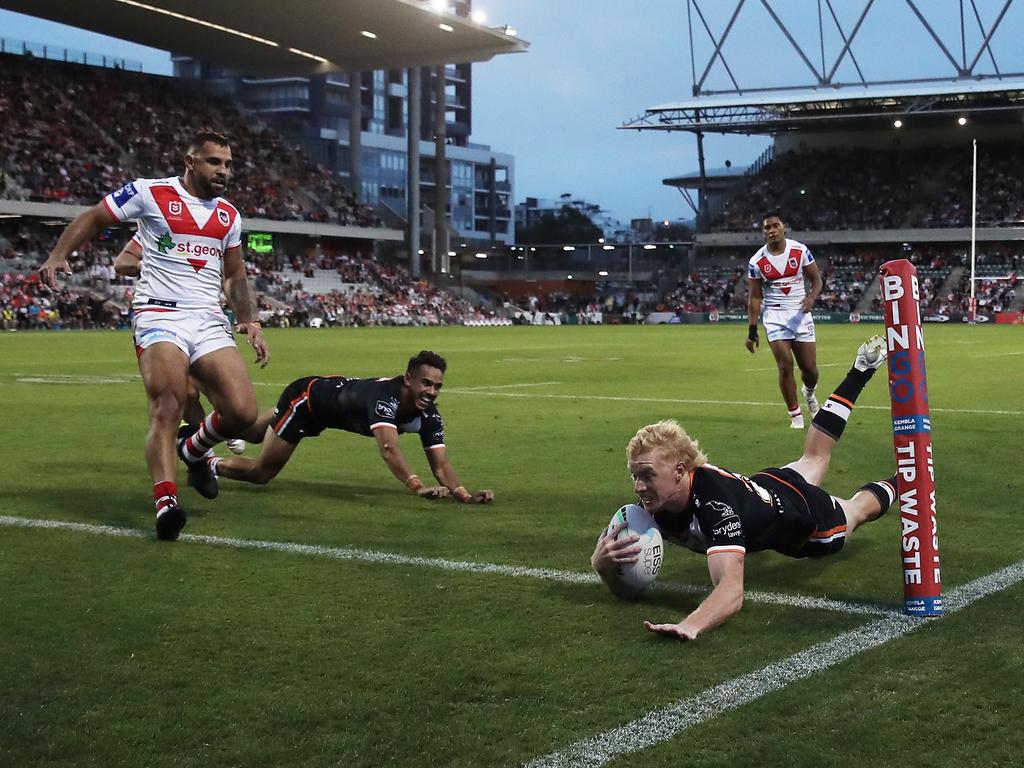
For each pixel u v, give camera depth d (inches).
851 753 113.8
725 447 358.0
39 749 116.1
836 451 347.6
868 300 2436.0
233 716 125.3
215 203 240.4
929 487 162.2
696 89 2337.6
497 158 4318.4
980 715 123.8
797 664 141.3
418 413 261.7
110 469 314.7
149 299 235.1
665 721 122.7
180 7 1980.8
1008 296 2333.9
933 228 2406.5
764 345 1258.6
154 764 112.5
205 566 197.2
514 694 131.9
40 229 2038.6
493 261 3361.2
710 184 3309.5
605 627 159.3
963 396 548.4
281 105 3447.3
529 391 597.0
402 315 2388.0
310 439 385.1
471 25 2148.1
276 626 160.1
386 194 3641.7
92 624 160.9
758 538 165.2
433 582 185.5
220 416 244.5
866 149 2635.3
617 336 1576.0
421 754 114.6
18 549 210.7
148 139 2191.2
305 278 2333.9
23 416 458.0
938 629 156.6
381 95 3826.3
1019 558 200.2
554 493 274.8
